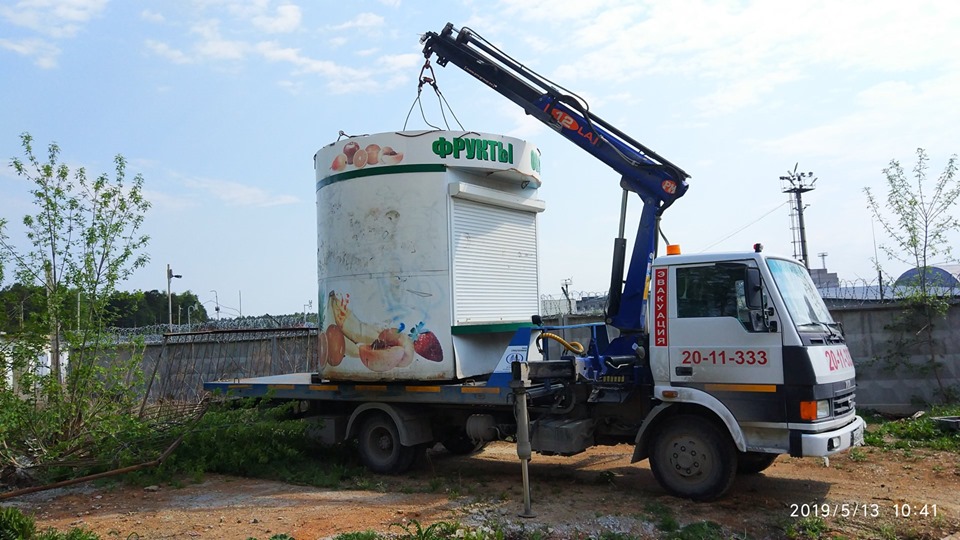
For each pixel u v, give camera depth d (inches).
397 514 280.1
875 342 497.7
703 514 275.9
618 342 350.0
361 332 366.3
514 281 403.9
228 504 304.2
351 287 370.6
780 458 374.6
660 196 350.9
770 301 279.7
